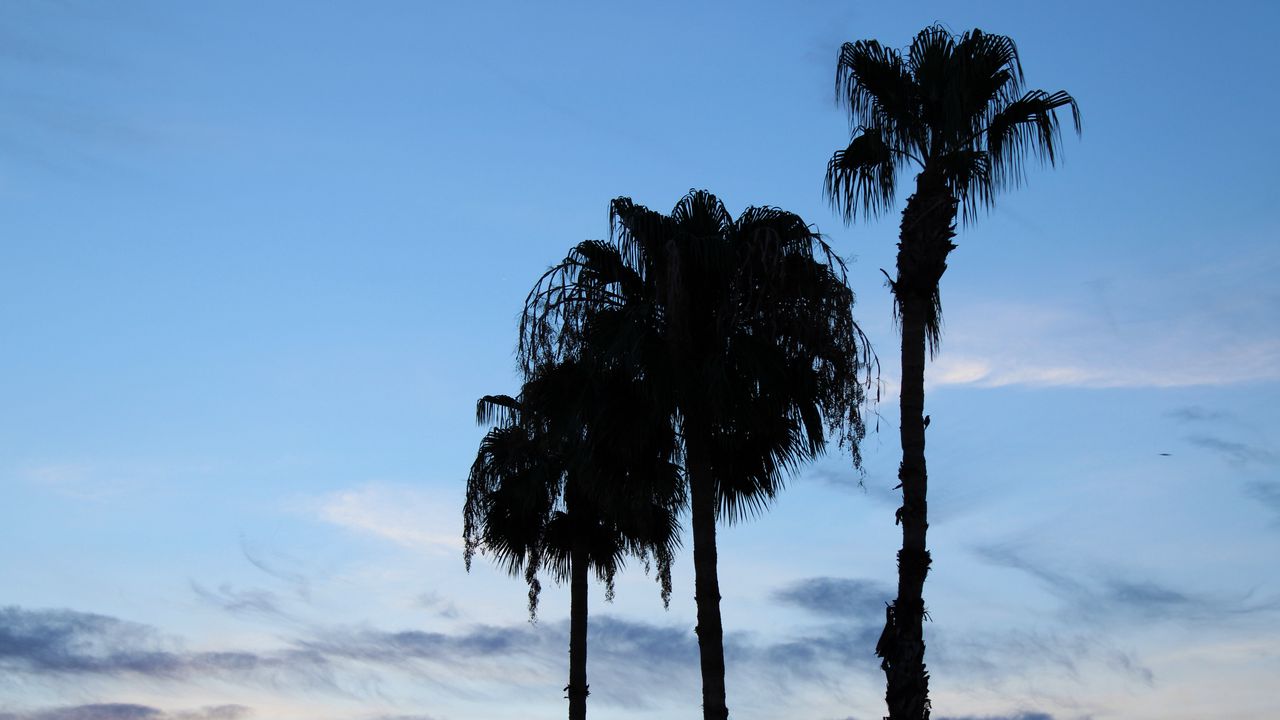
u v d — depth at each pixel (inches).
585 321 834.8
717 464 869.2
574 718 1167.6
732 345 831.1
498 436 1229.1
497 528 1225.4
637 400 839.1
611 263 859.4
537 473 1195.9
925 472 764.6
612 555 1206.9
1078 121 808.9
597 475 858.1
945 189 794.8
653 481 857.5
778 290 829.2
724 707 798.5
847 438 802.2
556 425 848.9
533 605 1228.5
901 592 747.4
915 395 772.6
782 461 863.1
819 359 830.5
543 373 843.4
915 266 782.5
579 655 1184.2
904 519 757.9
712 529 827.4
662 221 840.9
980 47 815.1
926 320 809.5
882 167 829.8
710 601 814.5
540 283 838.5
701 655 809.5
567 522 1207.6
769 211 853.8
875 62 826.8
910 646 738.8
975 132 813.2
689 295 837.8
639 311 838.5
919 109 820.0
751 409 823.7
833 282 826.8
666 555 1166.3
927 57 810.8
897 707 732.7
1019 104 811.4
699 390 821.2
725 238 839.1
